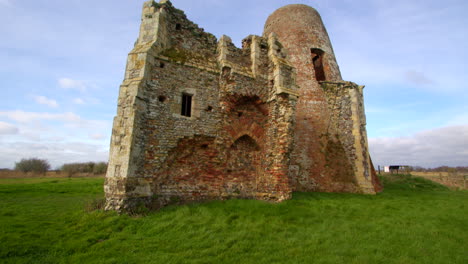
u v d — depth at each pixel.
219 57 9.62
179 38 9.27
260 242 5.15
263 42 10.44
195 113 8.55
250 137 9.54
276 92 9.41
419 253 4.84
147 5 8.80
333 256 4.57
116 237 5.22
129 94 7.31
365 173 12.55
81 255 4.36
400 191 13.87
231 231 5.68
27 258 4.22
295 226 6.20
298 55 14.39
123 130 7.05
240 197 8.93
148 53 7.86
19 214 7.18
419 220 7.05
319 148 12.68
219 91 9.13
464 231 6.25
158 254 4.46
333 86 13.78
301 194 10.15
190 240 5.12
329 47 15.58
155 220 6.17
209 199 8.30
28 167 43.47
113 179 6.79
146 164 7.39
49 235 5.25
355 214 7.44
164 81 8.20
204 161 8.56
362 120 14.31
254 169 9.56
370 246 5.07
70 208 7.96
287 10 16.00
